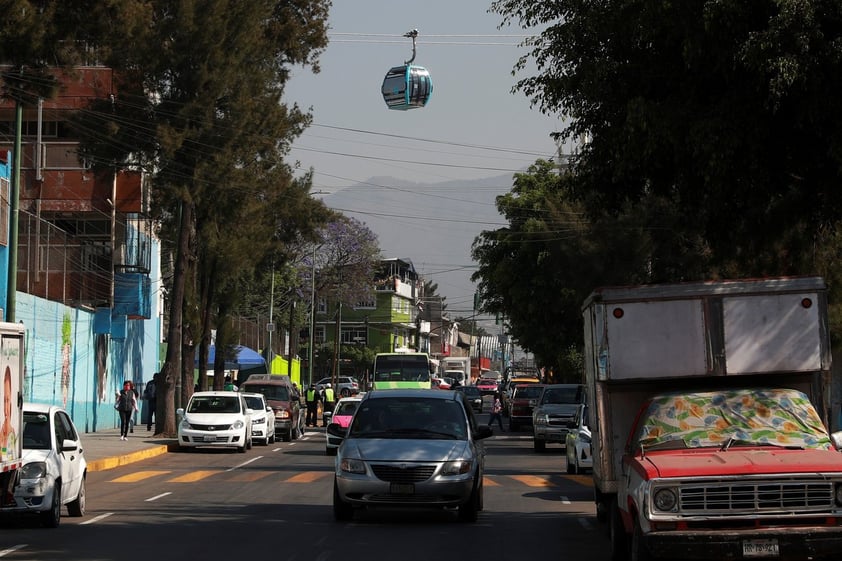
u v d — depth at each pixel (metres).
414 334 150.38
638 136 15.16
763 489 11.50
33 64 24.03
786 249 24.34
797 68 13.40
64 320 45.78
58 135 51.16
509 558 14.72
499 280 59.12
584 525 18.67
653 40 15.16
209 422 39.78
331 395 60.78
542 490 25.59
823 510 11.44
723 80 14.97
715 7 13.86
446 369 128.62
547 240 48.16
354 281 98.31
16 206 32.34
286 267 87.62
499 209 62.09
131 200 52.28
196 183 43.81
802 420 13.05
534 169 63.31
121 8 23.80
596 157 16.70
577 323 58.09
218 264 49.19
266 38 47.88
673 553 11.36
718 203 15.27
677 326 13.57
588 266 45.44
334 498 19.16
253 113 45.25
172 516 20.02
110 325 51.47
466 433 19.70
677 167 15.59
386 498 18.30
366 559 14.56
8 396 15.79
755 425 12.98
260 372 89.00
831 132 14.05
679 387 14.02
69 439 19.61
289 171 49.06
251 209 47.34
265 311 91.25
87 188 50.53
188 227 45.03
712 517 11.48
